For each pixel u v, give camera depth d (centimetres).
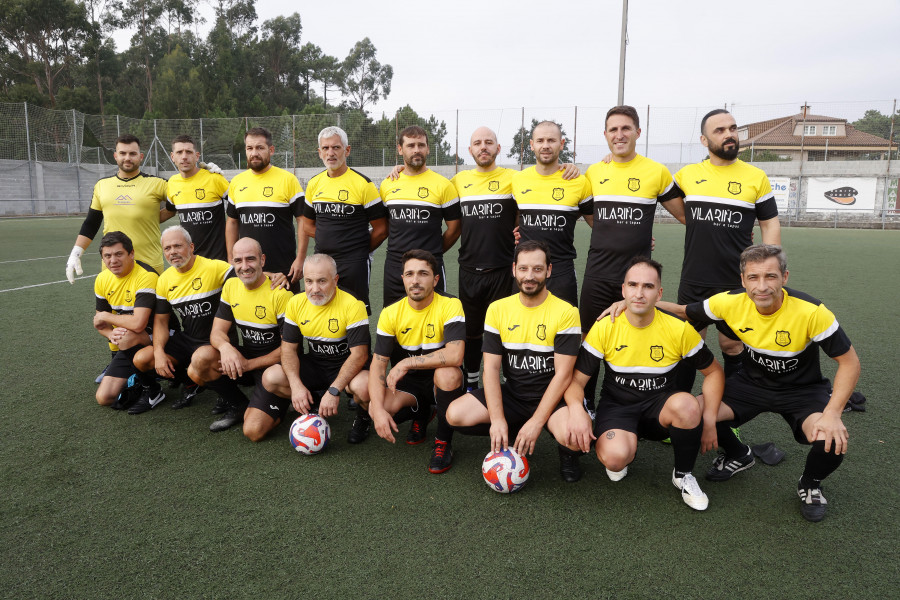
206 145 2534
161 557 214
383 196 400
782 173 2228
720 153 338
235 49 5122
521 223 369
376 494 264
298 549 219
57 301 675
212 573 204
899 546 221
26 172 2272
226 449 313
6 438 321
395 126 2406
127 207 452
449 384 295
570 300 364
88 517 241
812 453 239
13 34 3912
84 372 431
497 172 386
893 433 325
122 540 225
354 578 201
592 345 277
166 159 2575
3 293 723
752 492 268
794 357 262
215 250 457
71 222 1919
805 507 244
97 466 289
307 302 326
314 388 341
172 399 392
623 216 344
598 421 280
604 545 223
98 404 373
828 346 251
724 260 346
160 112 3912
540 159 352
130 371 373
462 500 259
